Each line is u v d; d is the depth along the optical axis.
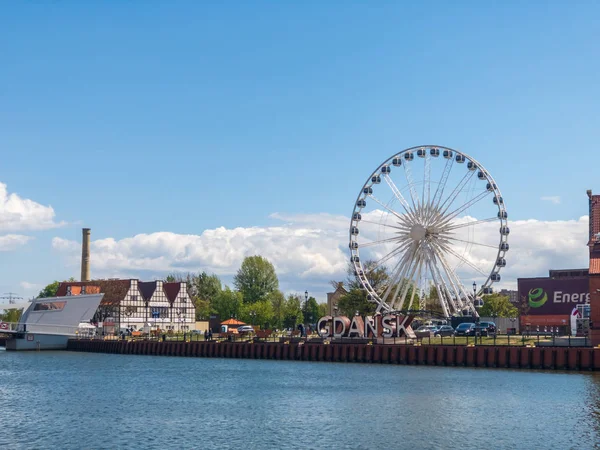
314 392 86.81
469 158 127.12
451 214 126.62
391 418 70.62
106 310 199.12
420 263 127.50
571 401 77.19
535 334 140.12
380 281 169.62
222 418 71.88
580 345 104.19
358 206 134.25
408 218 128.75
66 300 169.12
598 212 116.81
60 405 80.81
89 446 60.72
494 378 93.88
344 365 114.31
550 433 63.56
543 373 96.81
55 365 127.62
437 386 88.69
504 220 125.31
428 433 64.19
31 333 165.00
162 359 138.12
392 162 133.25
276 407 77.50
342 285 186.50
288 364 119.62
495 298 195.25
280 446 60.16
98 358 143.12
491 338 121.50
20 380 104.56
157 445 60.84
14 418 73.00
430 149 130.75
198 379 102.06
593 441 60.84
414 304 169.38
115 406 79.75
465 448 59.12
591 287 103.19
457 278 126.44
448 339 123.81
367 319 122.31
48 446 60.81
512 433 63.75
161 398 85.00
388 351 113.56
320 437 63.16
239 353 133.88
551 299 170.00
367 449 59.12
